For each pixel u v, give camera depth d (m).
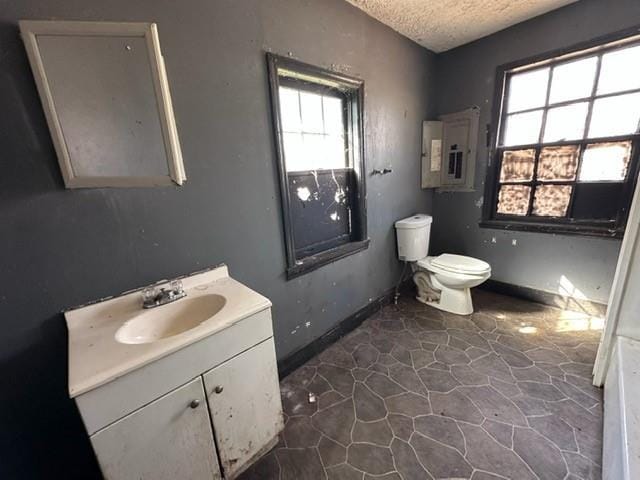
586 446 1.19
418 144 2.63
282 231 1.65
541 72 2.16
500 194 2.54
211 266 1.37
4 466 0.96
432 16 1.98
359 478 1.14
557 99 2.12
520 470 1.12
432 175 2.77
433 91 2.68
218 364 0.99
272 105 1.47
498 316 2.26
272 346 1.15
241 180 1.42
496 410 1.40
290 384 1.68
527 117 2.28
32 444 1.00
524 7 1.92
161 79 0.99
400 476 1.13
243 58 1.34
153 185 1.06
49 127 0.89
